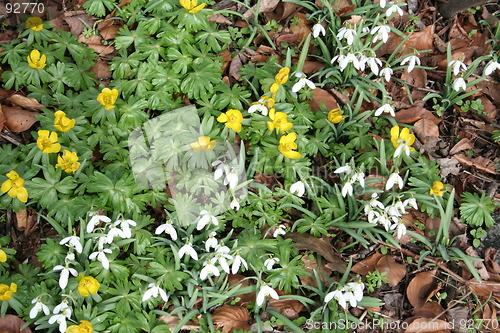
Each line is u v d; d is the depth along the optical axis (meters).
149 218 0.91
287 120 0.96
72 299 0.85
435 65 1.07
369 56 0.99
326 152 0.97
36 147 0.92
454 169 1.00
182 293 0.88
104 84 0.99
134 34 0.99
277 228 0.91
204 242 0.90
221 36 1.00
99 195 0.90
